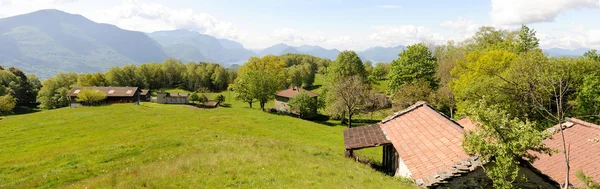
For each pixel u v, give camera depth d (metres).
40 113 59.25
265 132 42.56
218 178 15.42
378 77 102.25
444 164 14.98
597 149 18.03
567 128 21.28
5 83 123.88
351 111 60.75
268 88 79.31
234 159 18.83
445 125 19.25
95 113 57.22
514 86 28.95
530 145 11.45
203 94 115.00
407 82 62.19
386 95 73.06
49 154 27.58
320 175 16.67
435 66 65.56
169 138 30.02
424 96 56.94
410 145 19.11
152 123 46.38
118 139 34.09
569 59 36.97
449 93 53.84
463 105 37.66
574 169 16.95
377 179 16.81
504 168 11.77
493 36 75.19
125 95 102.44
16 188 17.59
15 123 48.81
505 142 11.88
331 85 68.19
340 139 42.69
